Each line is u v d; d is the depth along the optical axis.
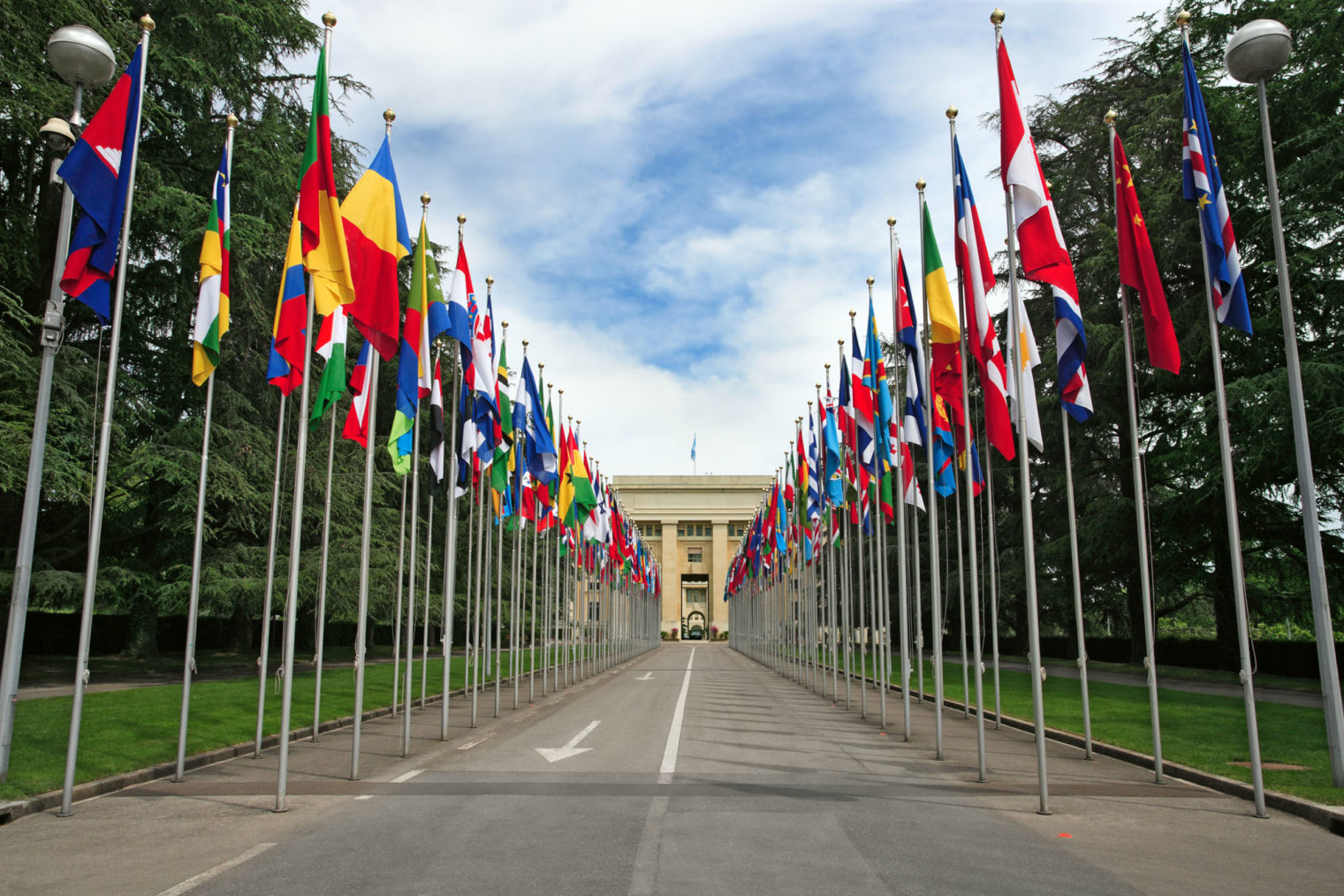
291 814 8.74
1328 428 22.05
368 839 7.62
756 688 27.11
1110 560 31.50
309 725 15.32
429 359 14.70
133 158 9.87
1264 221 24.33
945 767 11.87
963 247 12.20
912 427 15.57
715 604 105.12
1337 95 25.11
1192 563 30.14
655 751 13.05
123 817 8.62
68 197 10.07
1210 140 10.72
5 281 22.20
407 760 12.30
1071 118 34.22
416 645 55.47
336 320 12.06
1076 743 14.05
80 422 21.84
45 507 25.34
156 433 26.62
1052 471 35.56
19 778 9.73
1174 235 28.27
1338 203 24.28
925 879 6.42
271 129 27.88
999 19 11.18
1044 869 6.76
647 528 110.19
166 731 13.83
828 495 21.72
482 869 6.67
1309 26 25.02
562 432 24.59
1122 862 6.98
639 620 56.44
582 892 6.07
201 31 25.92
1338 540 27.58
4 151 23.75
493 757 12.48
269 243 26.23
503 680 28.81
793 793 9.82
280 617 29.62
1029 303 34.81
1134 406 11.80
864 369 17.84
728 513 107.25
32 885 6.35
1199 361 27.98
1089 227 33.94
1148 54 32.53
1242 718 16.58
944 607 43.62
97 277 9.60
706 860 6.93
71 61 9.62
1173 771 11.17
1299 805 8.87
